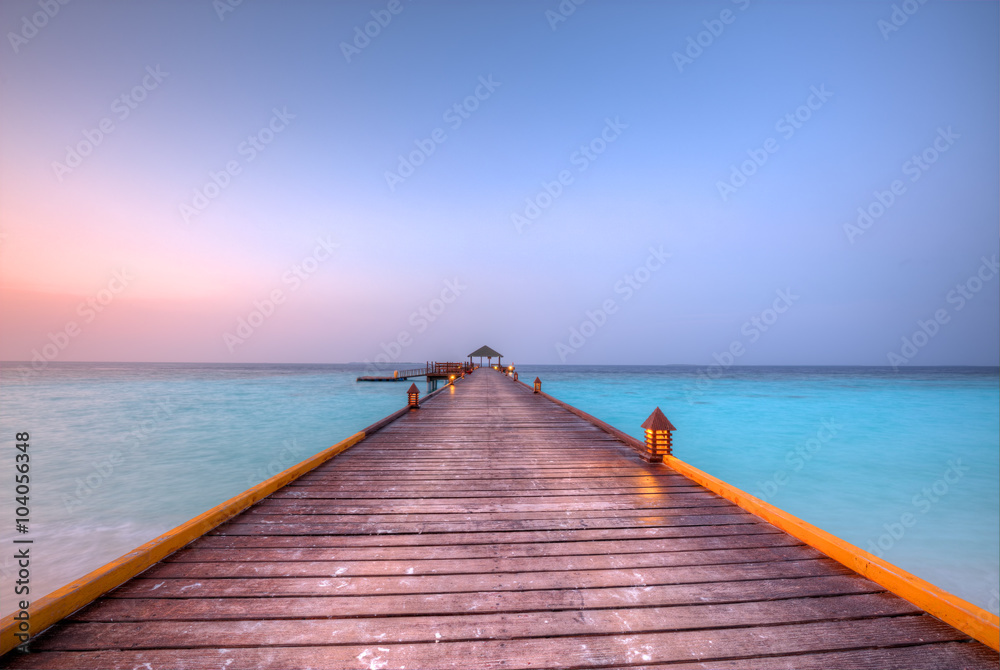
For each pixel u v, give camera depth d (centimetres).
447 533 320
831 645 193
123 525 808
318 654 186
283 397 3338
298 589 238
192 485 1052
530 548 294
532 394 1516
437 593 235
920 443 1612
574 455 586
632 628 204
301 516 355
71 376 7338
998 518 898
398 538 311
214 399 3159
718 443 1605
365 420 2045
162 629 200
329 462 545
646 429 560
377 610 217
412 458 567
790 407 2734
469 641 195
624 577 254
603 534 319
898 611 219
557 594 234
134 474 1150
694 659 185
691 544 301
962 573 672
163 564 266
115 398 3228
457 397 1405
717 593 236
